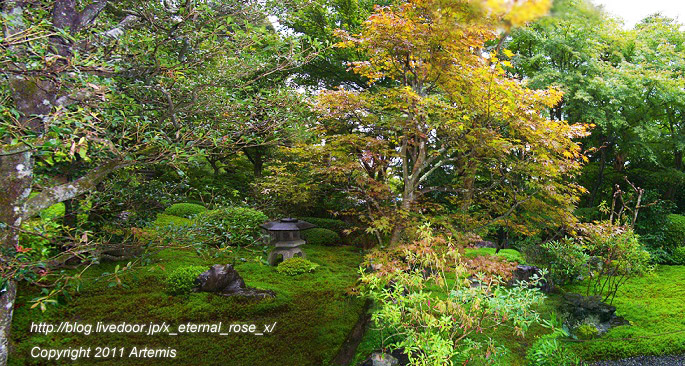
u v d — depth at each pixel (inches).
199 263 244.7
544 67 341.1
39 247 134.6
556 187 197.5
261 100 142.6
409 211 191.9
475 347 138.6
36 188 101.7
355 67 199.9
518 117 173.3
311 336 165.2
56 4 99.1
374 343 157.0
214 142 104.2
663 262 350.9
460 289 136.5
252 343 158.4
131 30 115.3
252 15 140.2
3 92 88.7
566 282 270.5
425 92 208.4
